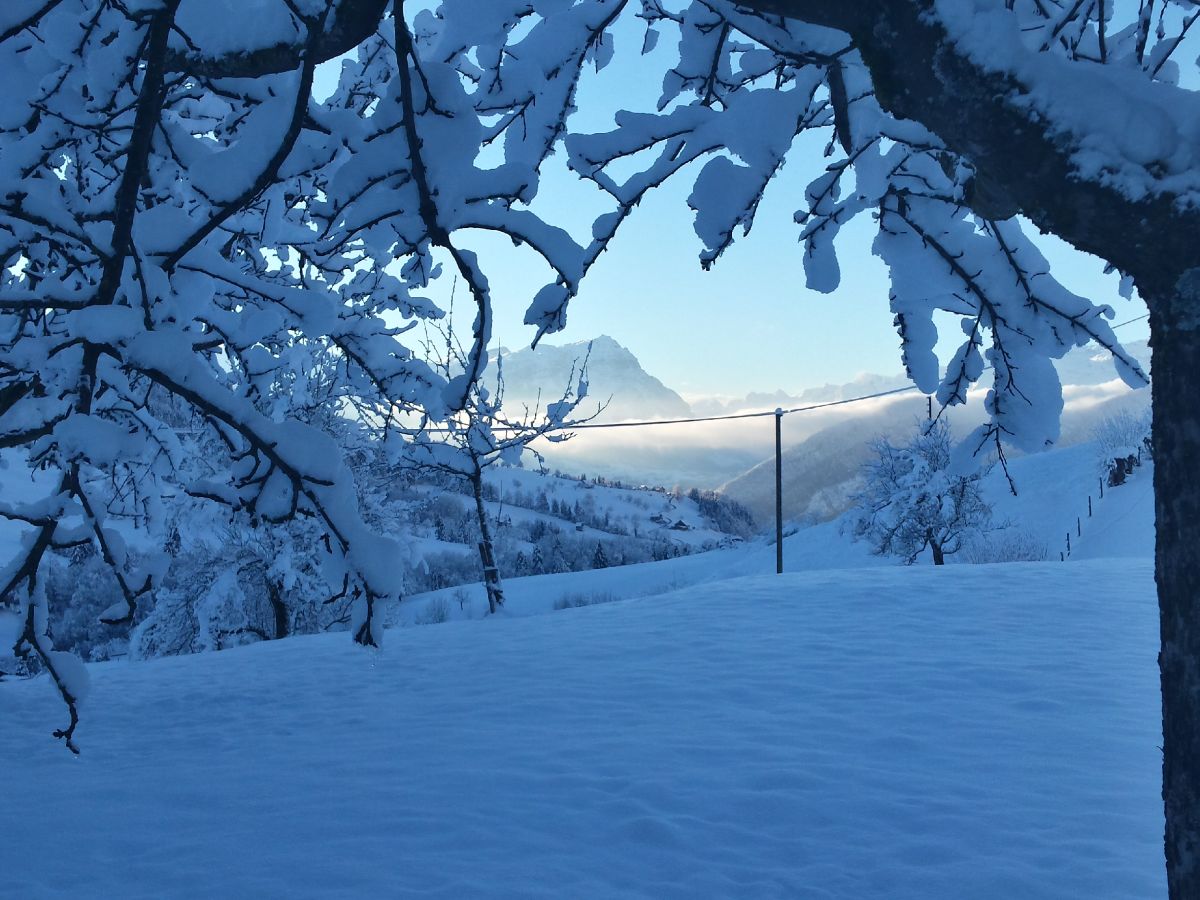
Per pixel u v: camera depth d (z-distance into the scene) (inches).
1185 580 64.3
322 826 252.4
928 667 418.6
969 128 61.2
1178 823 65.7
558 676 446.6
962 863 214.8
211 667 597.0
